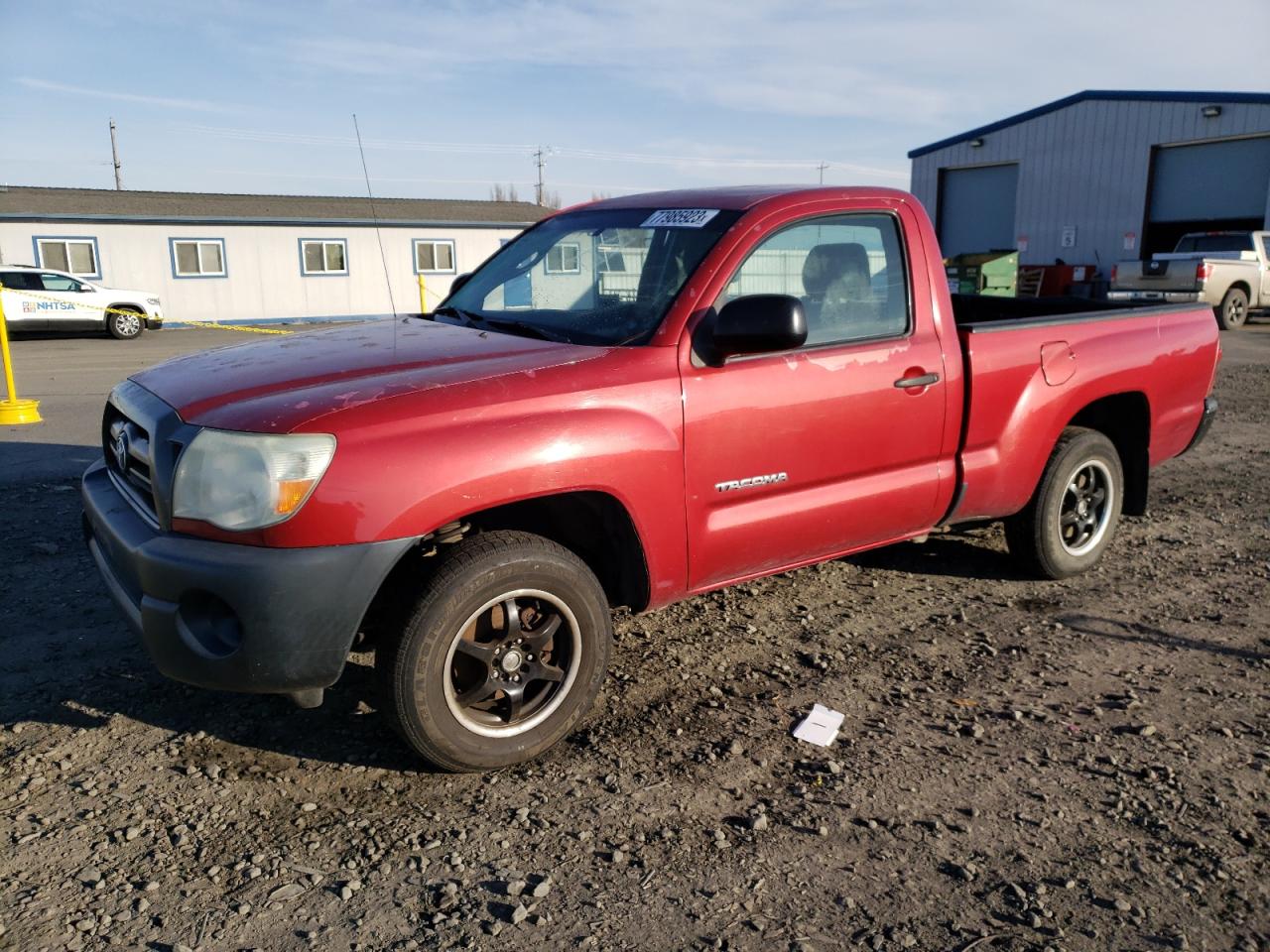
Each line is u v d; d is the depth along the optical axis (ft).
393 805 9.85
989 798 10.05
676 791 10.14
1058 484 15.64
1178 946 7.96
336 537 9.23
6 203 86.28
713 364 11.46
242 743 10.98
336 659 9.46
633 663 13.14
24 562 16.65
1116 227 90.58
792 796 10.06
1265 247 68.13
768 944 7.95
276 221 92.84
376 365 10.69
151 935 7.97
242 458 9.22
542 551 10.34
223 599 9.18
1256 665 13.25
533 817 9.66
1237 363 46.52
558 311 12.85
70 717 11.44
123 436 10.89
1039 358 14.79
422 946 7.89
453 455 9.64
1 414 31.14
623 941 7.97
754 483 11.90
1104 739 11.27
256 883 8.63
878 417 12.91
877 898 8.52
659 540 11.24
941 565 17.24
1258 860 9.09
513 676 10.46
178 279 89.76
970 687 12.57
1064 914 8.33
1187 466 25.57
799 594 15.78
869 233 13.23
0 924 8.04
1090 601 15.60
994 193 101.35
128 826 9.41
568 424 10.30
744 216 12.19
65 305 70.74
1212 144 84.74
